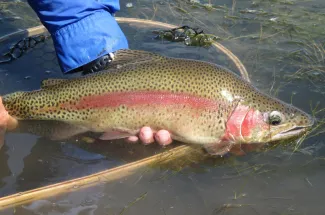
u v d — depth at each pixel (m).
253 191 0.91
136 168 0.94
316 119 1.03
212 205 0.89
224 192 0.91
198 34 1.24
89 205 0.88
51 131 1.02
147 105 0.99
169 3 1.42
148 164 0.95
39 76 1.15
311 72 1.14
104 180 0.92
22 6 1.39
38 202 0.89
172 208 0.88
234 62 1.15
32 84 1.12
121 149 0.99
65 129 1.02
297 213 0.88
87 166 0.96
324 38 1.25
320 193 0.91
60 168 0.95
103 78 1.00
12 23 1.31
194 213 0.88
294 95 1.08
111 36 1.05
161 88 0.99
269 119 0.98
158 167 0.95
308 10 1.37
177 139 1.00
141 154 0.98
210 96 0.98
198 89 0.98
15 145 0.99
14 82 1.13
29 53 1.20
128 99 0.99
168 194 0.90
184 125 0.99
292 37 1.26
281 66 1.17
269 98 0.99
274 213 0.88
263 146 0.99
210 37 1.25
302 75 1.13
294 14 1.35
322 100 1.07
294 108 1.00
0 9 1.36
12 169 0.95
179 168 0.95
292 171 0.94
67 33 1.05
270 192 0.91
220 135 0.99
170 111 0.98
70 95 1.01
